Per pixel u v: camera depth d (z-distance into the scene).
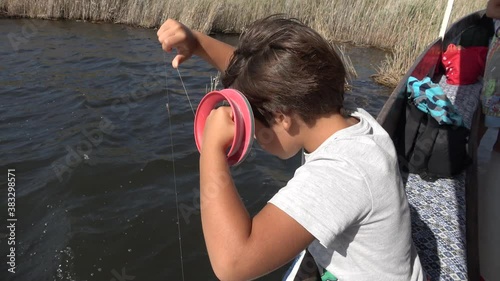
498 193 1.99
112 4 10.09
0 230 3.14
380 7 9.77
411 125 2.22
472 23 4.43
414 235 1.79
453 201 2.02
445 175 2.20
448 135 2.14
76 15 10.12
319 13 9.88
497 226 1.89
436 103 2.14
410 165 2.24
